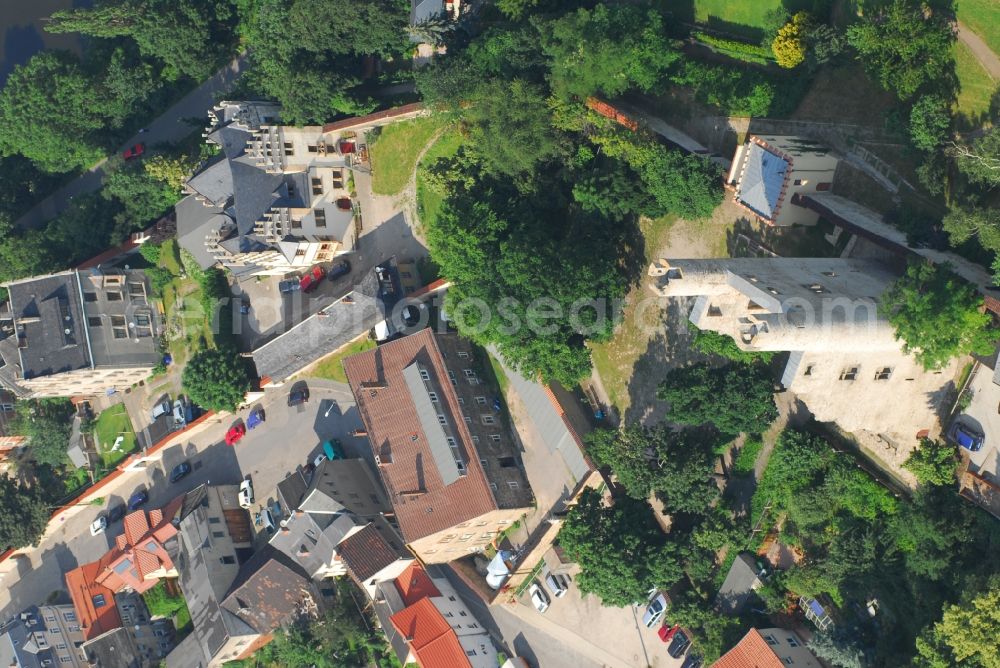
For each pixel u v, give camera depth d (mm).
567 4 99500
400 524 106438
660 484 92312
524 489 107938
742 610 93500
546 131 95875
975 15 71812
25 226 160625
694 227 95188
